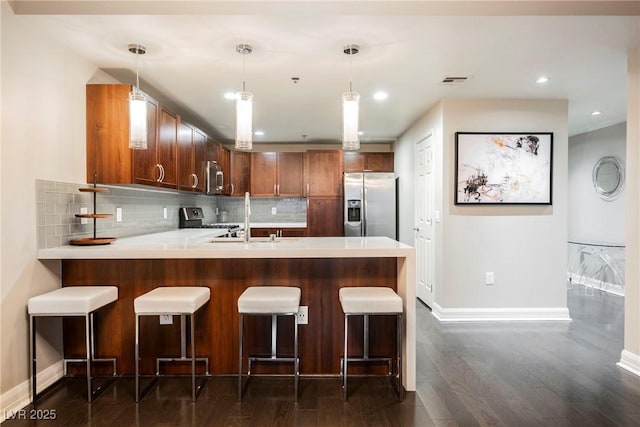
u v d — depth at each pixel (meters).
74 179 2.67
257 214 6.37
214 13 2.07
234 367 2.68
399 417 2.11
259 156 6.04
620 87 3.49
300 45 2.55
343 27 2.30
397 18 2.18
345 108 2.55
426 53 2.69
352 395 2.37
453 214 3.93
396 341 2.70
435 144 4.12
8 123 2.12
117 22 2.23
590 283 5.59
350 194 5.63
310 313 2.69
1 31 2.06
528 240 3.96
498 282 3.96
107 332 2.66
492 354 3.02
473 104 3.90
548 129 3.93
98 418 2.10
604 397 2.32
